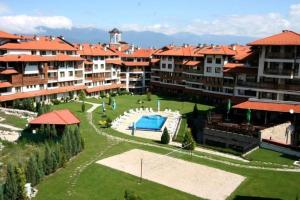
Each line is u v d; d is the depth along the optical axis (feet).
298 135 191.52
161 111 282.56
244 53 277.03
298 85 203.82
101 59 366.43
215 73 312.29
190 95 340.80
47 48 296.10
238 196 113.91
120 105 299.79
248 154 158.71
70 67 321.32
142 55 416.46
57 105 278.46
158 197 111.96
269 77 216.33
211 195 114.52
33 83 278.46
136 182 123.54
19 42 290.15
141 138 195.83
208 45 382.63
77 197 110.73
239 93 247.70
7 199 103.45
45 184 120.26
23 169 112.57
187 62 346.54
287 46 205.16
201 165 143.84
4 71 253.03
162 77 384.27
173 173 133.69
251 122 201.16
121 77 400.88
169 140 187.73
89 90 340.80
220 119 210.79
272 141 164.04
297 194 105.81
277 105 195.31
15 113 229.45
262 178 129.80
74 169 134.62
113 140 182.60
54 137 164.45
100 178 126.21
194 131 220.64
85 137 185.26
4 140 167.63
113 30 497.46
